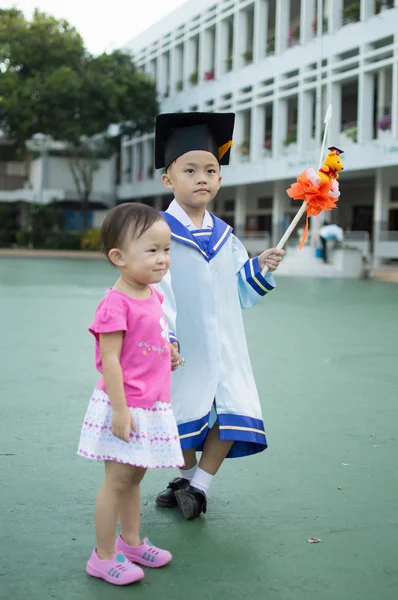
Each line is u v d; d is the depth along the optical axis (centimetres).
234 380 310
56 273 2016
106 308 247
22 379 581
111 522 251
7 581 247
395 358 718
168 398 259
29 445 403
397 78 2158
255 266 317
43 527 293
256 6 2805
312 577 254
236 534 290
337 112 2444
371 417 479
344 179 2784
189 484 322
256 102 2848
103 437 249
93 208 4169
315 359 705
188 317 307
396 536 289
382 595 241
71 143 3581
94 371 618
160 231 249
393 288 1739
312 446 411
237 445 320
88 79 3175
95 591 242
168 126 310
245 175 2920
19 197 4234
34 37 3219
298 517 308
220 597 239
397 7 2133
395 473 366
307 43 2527
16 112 3142
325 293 1552
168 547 278
